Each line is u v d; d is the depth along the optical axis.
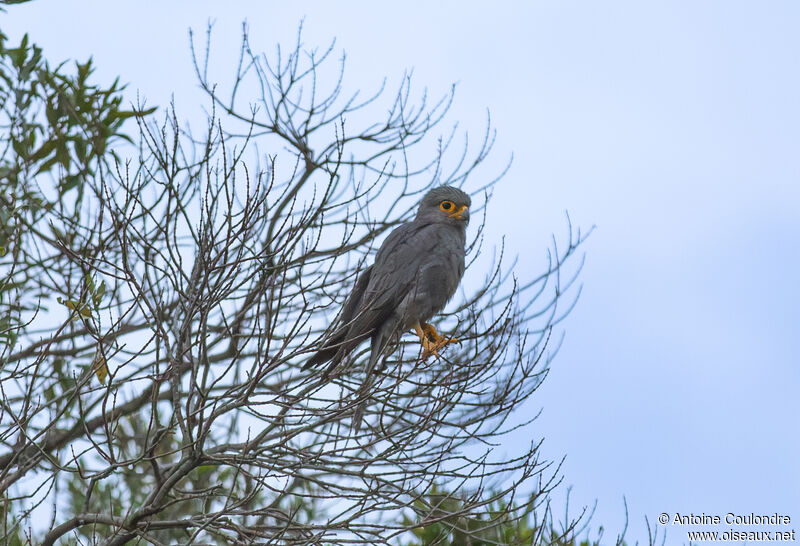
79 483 13.98
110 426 10.12
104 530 13.48
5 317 11.62
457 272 14.30
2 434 9.81
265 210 10.34
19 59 14.61
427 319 14.16
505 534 11.74
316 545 10.38
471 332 12.66
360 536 10.30
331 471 10.48
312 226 12.52
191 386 10.11
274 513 11.06
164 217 11.99
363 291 13.88
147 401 14.49
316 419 12.55
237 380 13.87
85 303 10.37
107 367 9.52
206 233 9.85
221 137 9.73
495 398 11.52
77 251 12.98
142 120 11.31
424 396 10.99
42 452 9.82
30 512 10.15
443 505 12.02
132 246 10.58
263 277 10.11
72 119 14.57
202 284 9.90
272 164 9.95
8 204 13.19
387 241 14.23
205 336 10.05
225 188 9.70
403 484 11.31
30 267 13.20
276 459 10.84
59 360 12.66
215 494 10.60
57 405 11.86
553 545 10.88
